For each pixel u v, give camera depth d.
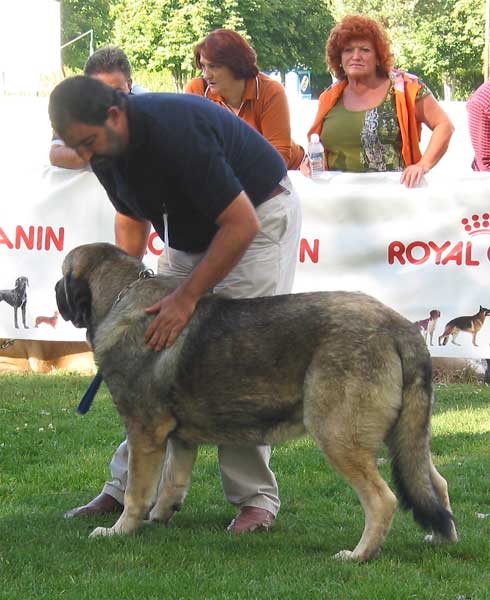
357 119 7.39
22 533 4.70
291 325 4.36
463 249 8.00
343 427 4.26
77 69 42.16
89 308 4.82
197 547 4.56
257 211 4.72
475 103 8.07
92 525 4.92
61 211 8.25
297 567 4.26
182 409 4.50
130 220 5.13
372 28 7.12
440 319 8.08
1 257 8.33
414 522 4.81
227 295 4.64
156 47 36.03
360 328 4.27
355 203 7.93
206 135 4.29
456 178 7.92
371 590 3.95
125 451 5.11
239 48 6.20
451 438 6.83
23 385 8.28
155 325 4.44
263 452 4.93
